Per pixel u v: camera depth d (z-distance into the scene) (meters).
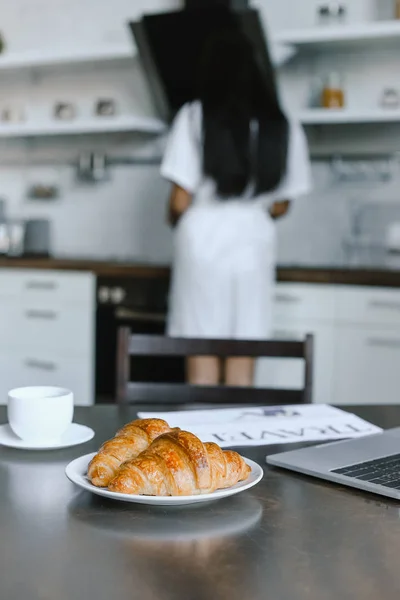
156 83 3.91
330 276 3.24
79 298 3.63
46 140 4.43
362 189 3.79
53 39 4.41
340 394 3.27
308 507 0.88
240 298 2.98
